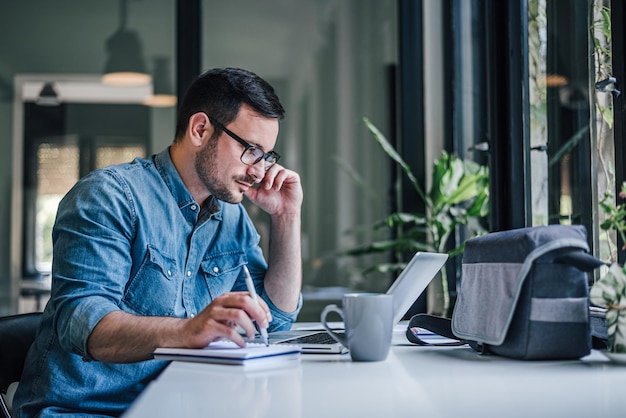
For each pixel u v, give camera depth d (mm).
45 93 3623
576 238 1271
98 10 3639
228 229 1908
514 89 2445
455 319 1444
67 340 1487
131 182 1720
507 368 1200
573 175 2061
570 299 1270
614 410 871
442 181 3178
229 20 3678
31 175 3623
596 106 1899
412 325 1562
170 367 1212
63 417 1624
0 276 3617
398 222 3461
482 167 3119
